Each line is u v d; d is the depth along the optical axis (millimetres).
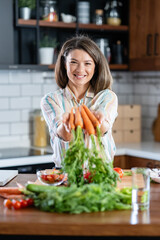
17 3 3809
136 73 4926
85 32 4441
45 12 4035
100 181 1990
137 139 4543
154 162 3764
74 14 4418
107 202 1813
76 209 1776
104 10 4625
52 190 1888
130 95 4961
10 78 4227
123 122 4461
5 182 2332
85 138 2463
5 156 3639
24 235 1727
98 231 1655
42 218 1721
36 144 4301
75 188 1813
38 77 4398
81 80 2381
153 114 4715
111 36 4688
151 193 2131
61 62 2570
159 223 1665
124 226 1656
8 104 4234
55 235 1717
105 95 2482
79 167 1988
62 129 2205
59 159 2613
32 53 4266
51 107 2465
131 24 4445
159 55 4098
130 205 1871
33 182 2277
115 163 4020
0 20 3750
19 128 4305
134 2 4391
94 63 2439
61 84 2625
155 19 4125
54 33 4344
